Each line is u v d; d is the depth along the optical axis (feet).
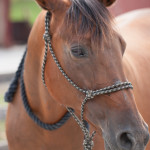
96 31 9.39
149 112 13.74
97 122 9.84
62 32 9.82
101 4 9.87
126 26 16.65
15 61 53.57
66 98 10.41
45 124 11.84
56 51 10.22
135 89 13.05
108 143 9.44
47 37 10.40
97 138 11.76
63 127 11.81
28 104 12.41
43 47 11.05
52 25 10.41
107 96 9.49
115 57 9.53
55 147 12.16
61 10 10.21
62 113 11.66
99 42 9.37
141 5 29.84
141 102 13.32
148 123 13.74
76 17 9.61
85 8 9.59
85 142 10.75
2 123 26.73
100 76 9.50
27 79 12.21
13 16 95.76
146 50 15.38
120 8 28.94
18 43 77.82
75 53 9.58
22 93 12.55
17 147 12.96
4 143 22.20
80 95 9.93
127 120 9.16
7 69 46.29
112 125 9.34
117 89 9.39
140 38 16.05
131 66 13.50
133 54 14.57
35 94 12.10
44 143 12.22
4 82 41.57
